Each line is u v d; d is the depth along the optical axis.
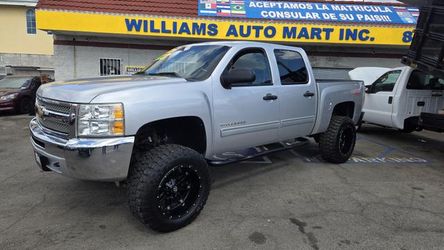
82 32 11.84
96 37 12.77
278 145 5.39
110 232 3.53
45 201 4.28
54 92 3.48
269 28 12.04
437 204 4.44
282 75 4.95
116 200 4.34
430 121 6.92
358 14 12.90
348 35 12.37
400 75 8.20
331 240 3.46
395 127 8.30
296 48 5.38
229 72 3.98
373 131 10.30
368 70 10.94
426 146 8.25
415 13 13.23
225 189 4.81
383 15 12.96
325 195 4.64
